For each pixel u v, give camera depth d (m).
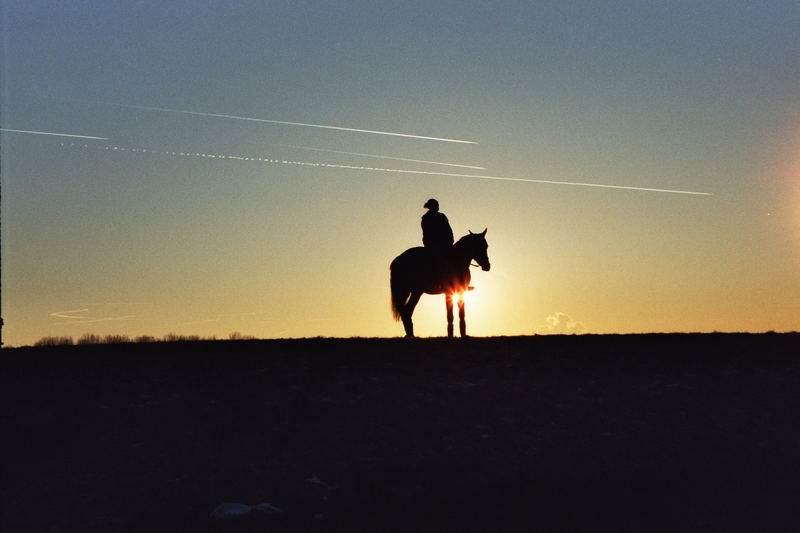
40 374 16.47
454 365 17.41
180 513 11.35
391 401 15.34
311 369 16.98
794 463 13.18
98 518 11.15
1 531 10.72
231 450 13.35
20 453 13.07
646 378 16.91
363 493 12.03
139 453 13.16
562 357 18.14
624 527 10.91
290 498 11.85
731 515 11.29
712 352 18.73
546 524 11.02
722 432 14.40
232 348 18.56
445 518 11.18
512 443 13.82
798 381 16.83
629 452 13.59
